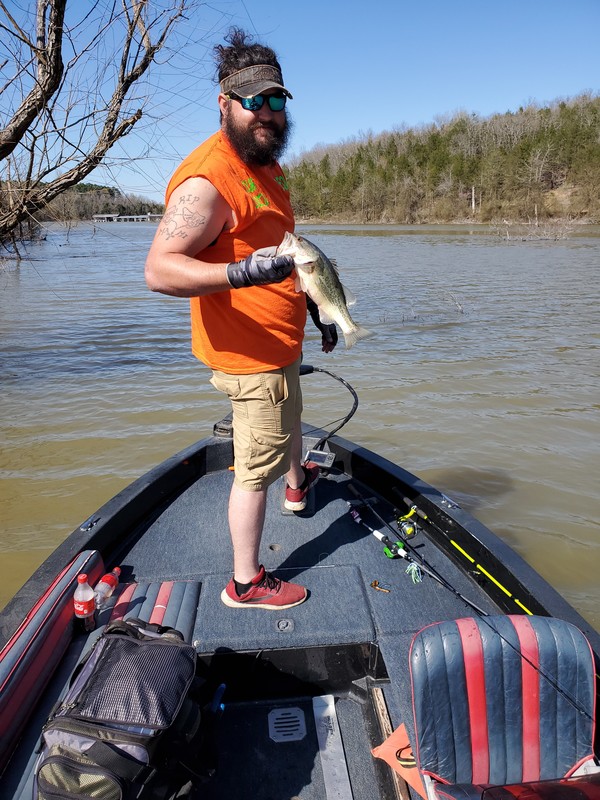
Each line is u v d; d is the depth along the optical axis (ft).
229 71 6.70
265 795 7.11
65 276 75.46
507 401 26.43
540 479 19.61
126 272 80.69
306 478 11.00
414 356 33.83
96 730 5.79
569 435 22.88
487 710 6.40
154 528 10.84
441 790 6.18
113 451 22.41
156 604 8.62
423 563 9.71
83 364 33.71
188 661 6.67
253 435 7.67
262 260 5.96
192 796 6.80
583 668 6.49
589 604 14.15
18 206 20.25
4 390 29.09
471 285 61.87
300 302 7.77
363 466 12.27
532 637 6.48
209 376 31.17
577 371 30.55
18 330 42.60
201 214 6.41
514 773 6.46
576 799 5.82
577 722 6.50
